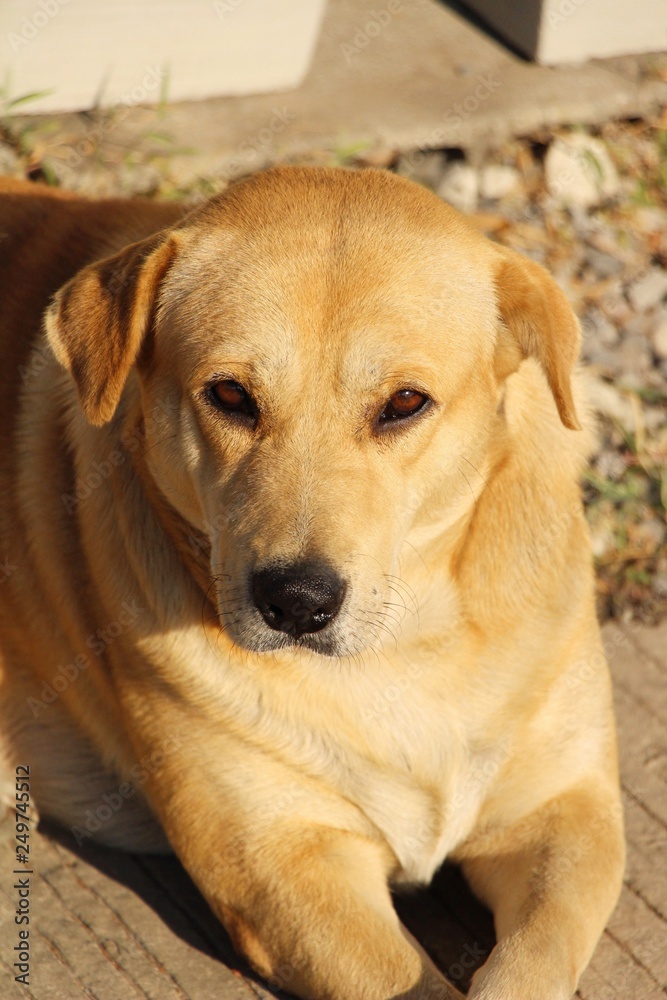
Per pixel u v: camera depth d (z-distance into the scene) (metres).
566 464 5.40
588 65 10.22
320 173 5.15
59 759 5.98
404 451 4.70
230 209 4.96
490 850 5.44
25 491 5.70
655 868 5.66
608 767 5.52
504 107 9.59
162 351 4.90
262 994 5.05
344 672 5.16
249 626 4.50
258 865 5.08
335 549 4.42
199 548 5.05
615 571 7.43
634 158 9.98
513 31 10.23
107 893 5.55
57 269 5.96
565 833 5.23
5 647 5.95
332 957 4.77
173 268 4.90
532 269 5.06
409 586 5.04
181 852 5.25
